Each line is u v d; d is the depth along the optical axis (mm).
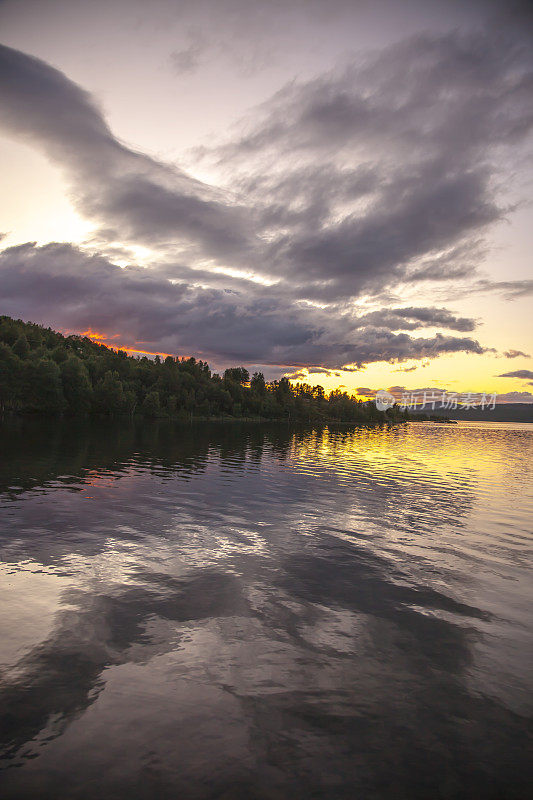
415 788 7090
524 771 7512
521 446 124375
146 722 8281
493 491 38688
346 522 24938
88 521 22203
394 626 12609
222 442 89375
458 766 7570
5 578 14586
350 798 6855
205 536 20672
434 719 8727
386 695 9422
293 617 12906
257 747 7820
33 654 10273
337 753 7762
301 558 18328
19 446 59938
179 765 7344
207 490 32688
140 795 6727
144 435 98375
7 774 6992
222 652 10812
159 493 30484
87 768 7188
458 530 24125
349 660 10734
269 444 91312
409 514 27828
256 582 15453
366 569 17344
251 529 22391
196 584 14977
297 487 36281
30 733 7855
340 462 59875
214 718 8484
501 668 10594
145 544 18984
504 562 18734
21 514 22984
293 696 9266
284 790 6949
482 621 13094
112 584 14578
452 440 148000
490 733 8391
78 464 43750
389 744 8023
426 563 18328
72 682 9336
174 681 9562
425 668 10500
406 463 62062
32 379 170250
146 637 11305
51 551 17453
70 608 12688
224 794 6820
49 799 6574
